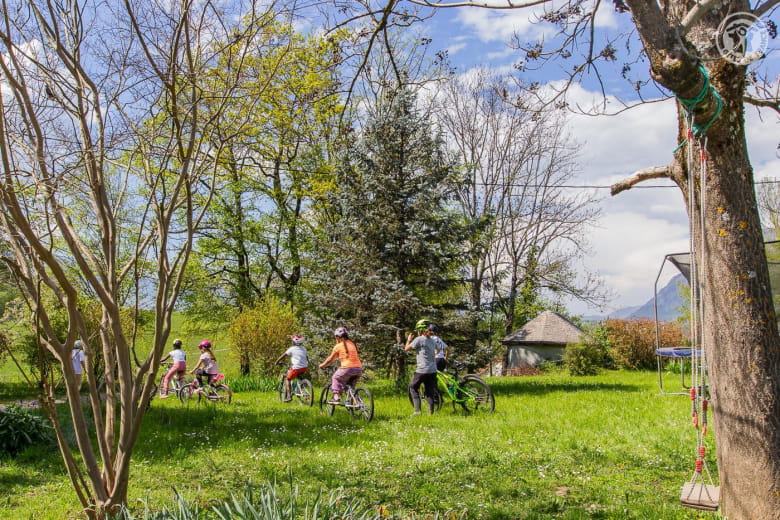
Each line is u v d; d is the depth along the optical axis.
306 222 28.45
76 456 9.04
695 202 5.13
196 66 4.97
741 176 4.90
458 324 18.61
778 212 26.70
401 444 9.34
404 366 19.19
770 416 4.73
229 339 24.45
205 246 28.77
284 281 30.72
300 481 7.02
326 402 13.68
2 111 3.86
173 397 18.23
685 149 5.18
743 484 4.77
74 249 4.23
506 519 5.57
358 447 9.27
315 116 14.66
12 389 20.42
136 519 4.34
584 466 7.55
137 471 7.84
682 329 28.06
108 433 4.51
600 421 11.15
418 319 18.64
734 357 4.86
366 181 18.56
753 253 4.88
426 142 18.72
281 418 12.87
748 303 4.84
